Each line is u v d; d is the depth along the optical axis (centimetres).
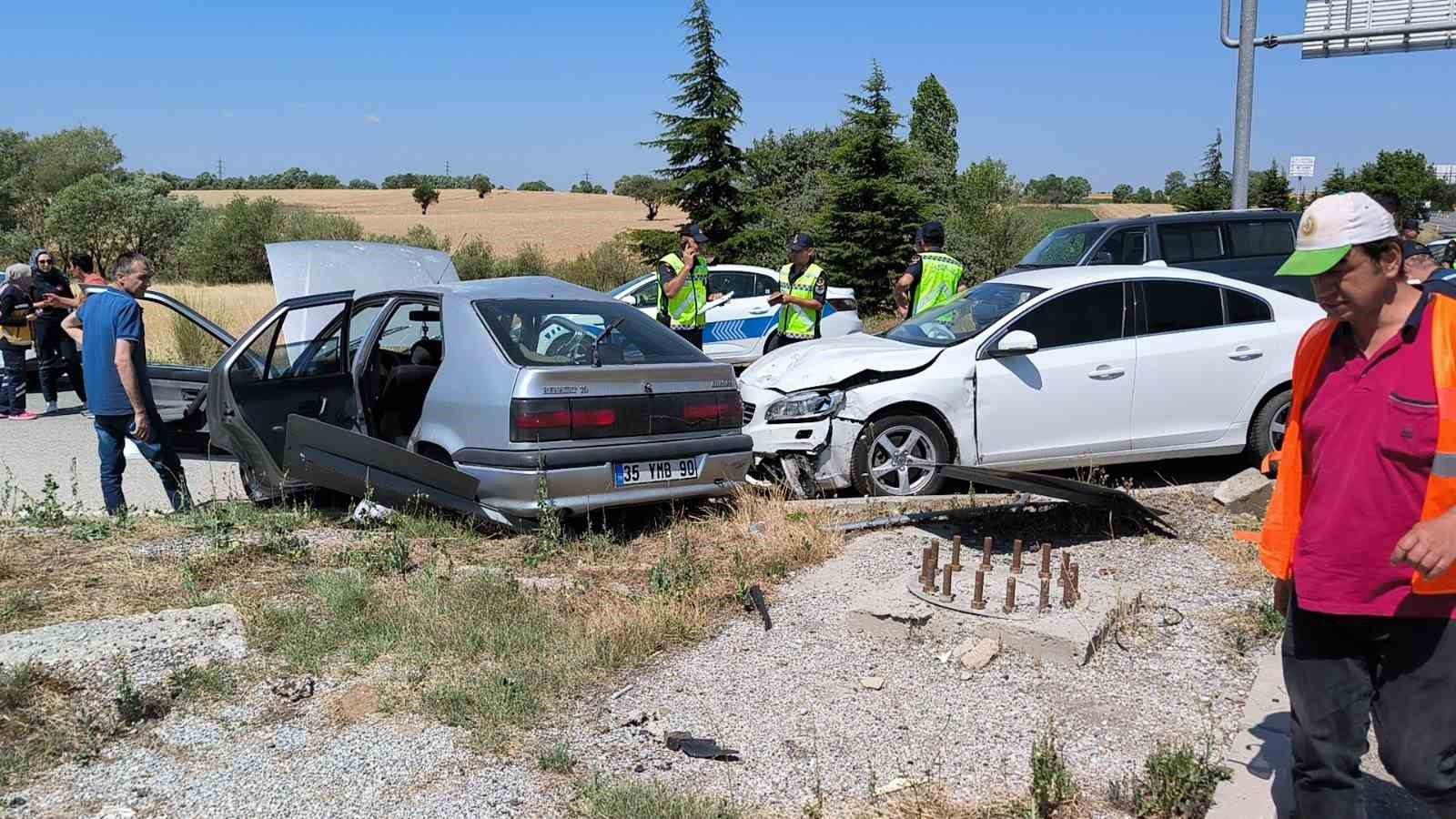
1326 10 1580
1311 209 258
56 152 5528
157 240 4675
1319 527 263
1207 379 751
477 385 619
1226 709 408
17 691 397
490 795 353
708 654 466
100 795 354
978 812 341
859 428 717
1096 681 434
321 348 736
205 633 458
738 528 639
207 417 771
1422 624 252
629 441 625
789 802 350
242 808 347
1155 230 1216
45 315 1275
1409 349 251
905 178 2452
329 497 747
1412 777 258
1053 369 732
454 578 543
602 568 578
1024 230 2508
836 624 498
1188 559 581
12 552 579
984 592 491
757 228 2602
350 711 410
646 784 355
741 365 1470
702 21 2530
